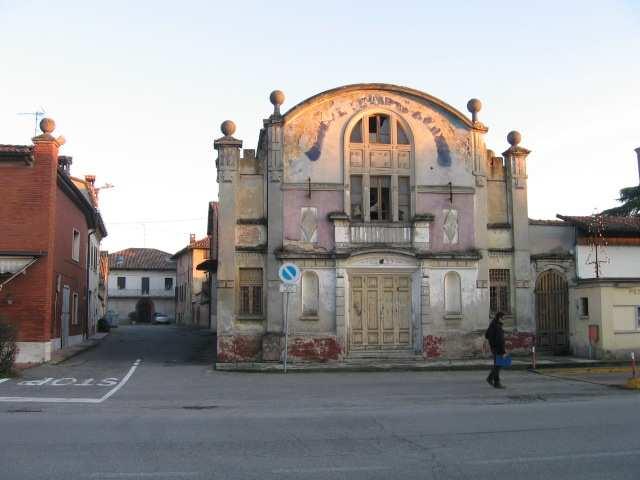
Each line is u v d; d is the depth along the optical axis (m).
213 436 9.82
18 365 21.67
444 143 24.34
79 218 31.78
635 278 22.81
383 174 23.95
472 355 23.31
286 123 23.56
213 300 43.69
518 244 24.45
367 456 8.54
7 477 7.34
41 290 22.42
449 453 8.72
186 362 24.09
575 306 24.19
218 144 23.39
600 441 9.45
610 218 26.36
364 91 24.06
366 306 23.50
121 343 33.53
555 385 16.95
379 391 15.89
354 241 23.34
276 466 7.98
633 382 16.09
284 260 22.92
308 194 23.34
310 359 22.61
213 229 38.03
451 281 23.80
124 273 78.81
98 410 12.65
